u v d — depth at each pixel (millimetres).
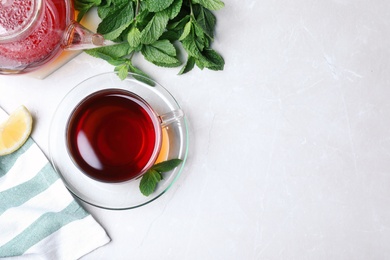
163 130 774
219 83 784
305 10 782
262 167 787
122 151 750
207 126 785
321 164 789
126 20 736
